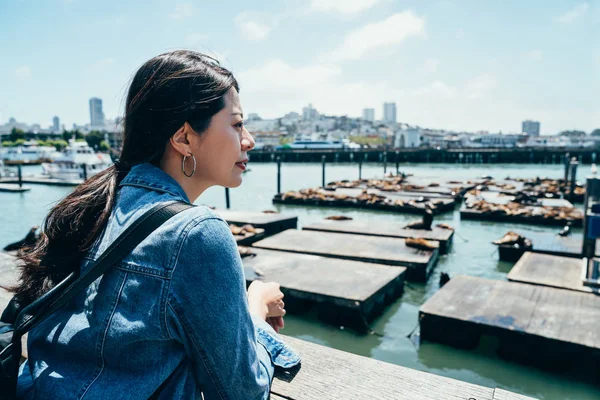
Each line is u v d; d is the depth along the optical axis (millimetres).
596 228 6383
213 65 1042
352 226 11930
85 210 961
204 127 990
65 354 914
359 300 5926
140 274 849
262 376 1021
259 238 10859
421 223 11477
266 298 1507
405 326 6191
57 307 892
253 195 24422
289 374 1559
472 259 9984
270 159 61688
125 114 1018
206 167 1034
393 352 5496
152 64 998
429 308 5496
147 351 853
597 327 4867
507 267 9289
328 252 8805
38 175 36188
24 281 1001
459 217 16062
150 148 1008
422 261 8023
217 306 857
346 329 6082
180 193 980
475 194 20453
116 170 1039
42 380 902
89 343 870
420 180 28125
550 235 10828
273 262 7934
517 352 4883
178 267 838
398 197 19984
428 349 5414
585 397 4402
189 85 962
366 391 1457
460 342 5230
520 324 4980
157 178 975
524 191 20828
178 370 894
